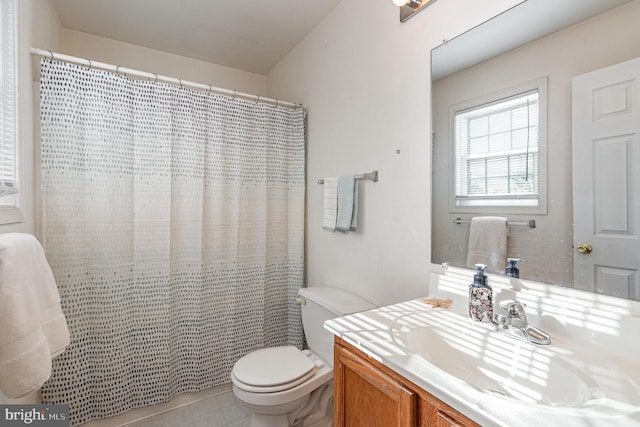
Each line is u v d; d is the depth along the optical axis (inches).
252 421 58.4
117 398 65.8
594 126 34.0
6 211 43.2
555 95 37.2
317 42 82.5
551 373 30.8
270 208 87.7
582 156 35.0
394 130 58.8
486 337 37.1
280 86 102.7
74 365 61.1
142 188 68.1
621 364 30.1
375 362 35.2
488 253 44.0
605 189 33.3
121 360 66.2
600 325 33.4
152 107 69.1
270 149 86.9
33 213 56.6
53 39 73.0
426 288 53.1
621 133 32.1
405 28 56.5
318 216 83.4
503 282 42.4
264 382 53.7
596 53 33.8
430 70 51.8
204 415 70.4
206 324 77.0
